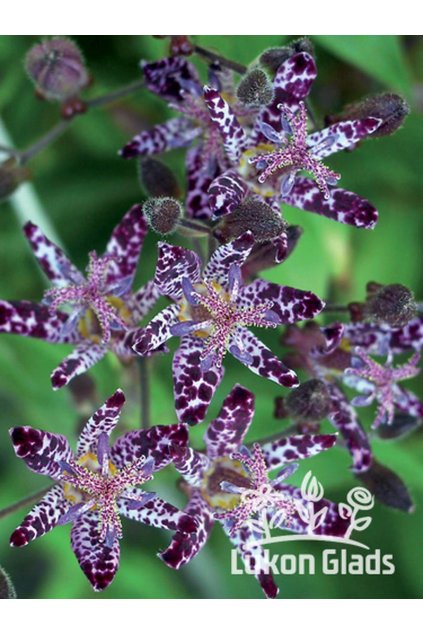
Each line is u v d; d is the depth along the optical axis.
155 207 0.38
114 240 0.41
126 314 0.41
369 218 0.39
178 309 0.39
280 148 0.39
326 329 0.40
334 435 0.40
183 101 0.41
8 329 0.40
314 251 0.44
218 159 0.41
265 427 0.44
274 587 0.39
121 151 0.41
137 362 0.42
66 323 0.40
